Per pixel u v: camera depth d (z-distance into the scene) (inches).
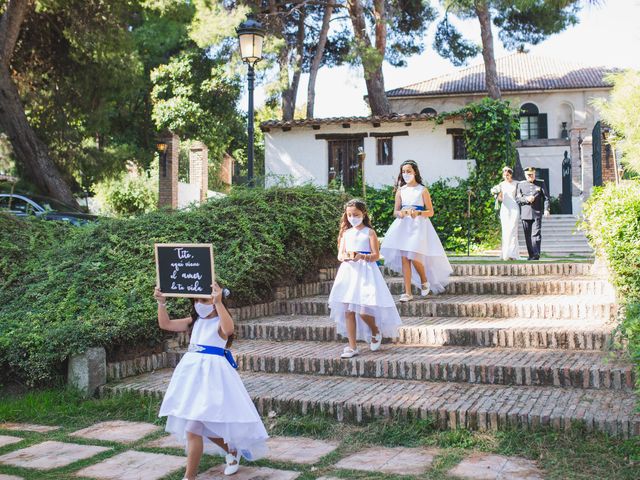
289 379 261.0
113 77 888.3
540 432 193.6
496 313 315.6
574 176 972.6
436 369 249.6
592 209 343.6
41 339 272.5
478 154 760.3
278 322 330.0
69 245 375.9
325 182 839.7
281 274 378.0
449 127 796.0
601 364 235.6
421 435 203.6
